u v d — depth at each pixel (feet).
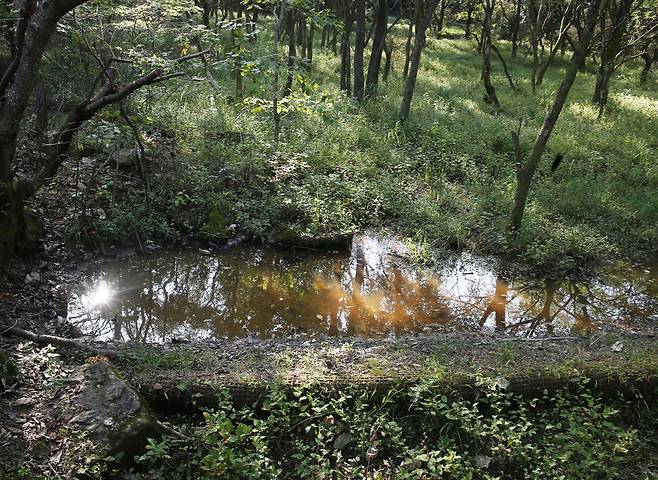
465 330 22.71
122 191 28.17
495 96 54.44
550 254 28.25
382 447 14.57
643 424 15.98
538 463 14.23
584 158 39.88
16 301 20.90
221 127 35.35
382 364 17.29
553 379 16.57
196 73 28.66
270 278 25.99
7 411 13.62
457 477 13.61
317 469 13.74
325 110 30.22
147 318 22.47
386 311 24.00
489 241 29.25
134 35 28.68
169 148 31.45
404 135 40.22
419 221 30.89
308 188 31.30
